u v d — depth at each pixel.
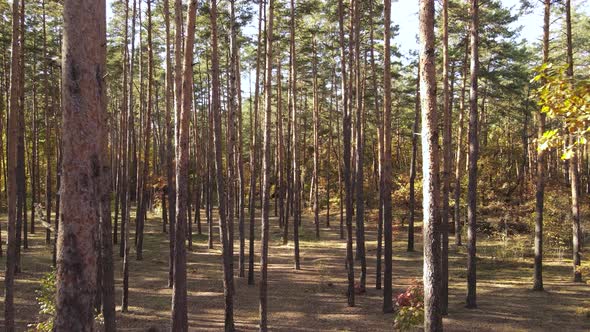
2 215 37.56
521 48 27.56
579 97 4.70
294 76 26.03
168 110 19.28
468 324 14.03
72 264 4.54
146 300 17.70
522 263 23.86
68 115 4.58
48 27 26.09
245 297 18.30
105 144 12.00
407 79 31.58
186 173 12.08
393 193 36.06
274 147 49.06
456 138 39.66
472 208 15.72
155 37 29.83
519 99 27.61
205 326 14.82
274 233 33.84
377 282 19.22
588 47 23.33
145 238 31.69
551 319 14.32
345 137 16.92
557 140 5.05
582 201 30.88
